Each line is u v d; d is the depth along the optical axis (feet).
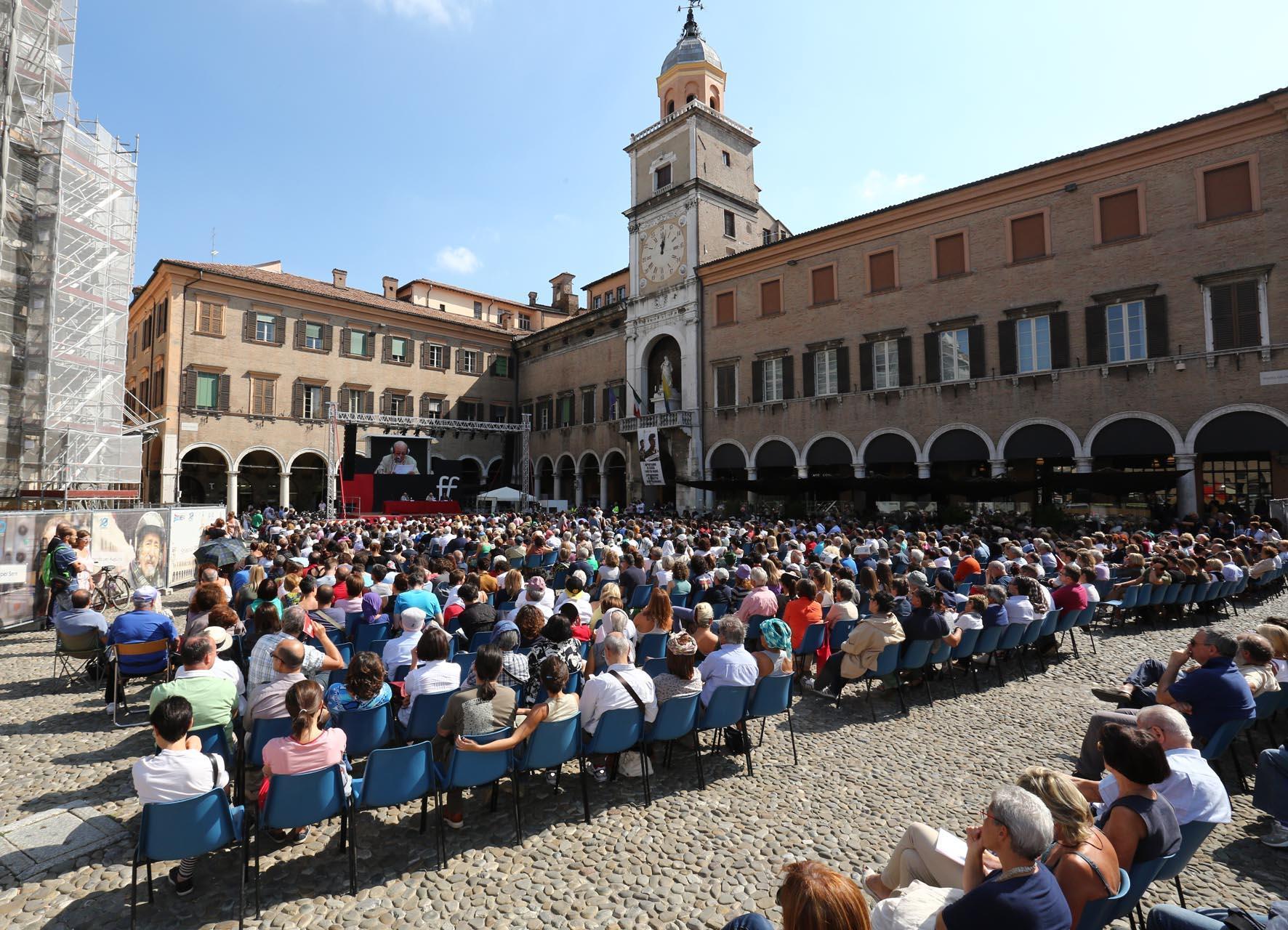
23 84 72.64
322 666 23.70
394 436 140.26
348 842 17.53
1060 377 82.94
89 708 29.84
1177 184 76.07
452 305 190.60
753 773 24.07
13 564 43.98
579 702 21.79
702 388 124.77
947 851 13.64
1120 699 26.27
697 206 126.93
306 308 140.77
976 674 35.76
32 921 15.60
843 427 103.71
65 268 72.13
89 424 75.05
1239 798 21.89
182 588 62.03
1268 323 69.77
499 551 49.37
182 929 15.38
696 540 54.65
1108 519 82.48
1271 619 25.16
